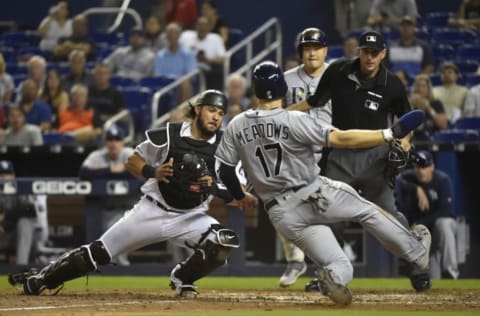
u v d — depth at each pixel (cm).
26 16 5931
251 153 1906
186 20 5297
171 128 2078
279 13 5547
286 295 2306
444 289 2552
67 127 4122
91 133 3978
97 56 5116
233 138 1931
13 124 3897
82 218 3428
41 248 3409
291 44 5534
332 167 2356
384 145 2330
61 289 2267
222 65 4700
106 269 3331
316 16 5506
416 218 3275
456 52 4825
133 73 4769
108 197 3366
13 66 4972
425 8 5397
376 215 1953
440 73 4331
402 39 4522
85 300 2028
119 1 5819
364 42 2308
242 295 2295
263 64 1905
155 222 2081
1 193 3366
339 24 5319
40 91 4478
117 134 3406
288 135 1869
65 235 3434
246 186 2134
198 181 2039
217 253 2069
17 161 3859
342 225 2327
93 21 5831
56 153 3822
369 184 2334
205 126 2059
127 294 2238
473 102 3975
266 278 3212
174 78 4603
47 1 5919
